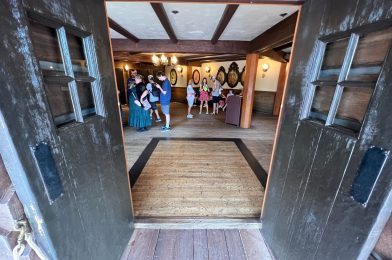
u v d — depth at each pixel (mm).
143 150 3488
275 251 1406
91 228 985
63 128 790
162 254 1477
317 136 953
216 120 6102
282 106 1330
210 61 8984
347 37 830
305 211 1035
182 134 4492
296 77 1160
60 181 751
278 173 1373
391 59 600
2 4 531
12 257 670
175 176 2588
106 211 1154
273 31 2996
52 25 750
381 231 670
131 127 5043
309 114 1085
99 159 1062
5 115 540
